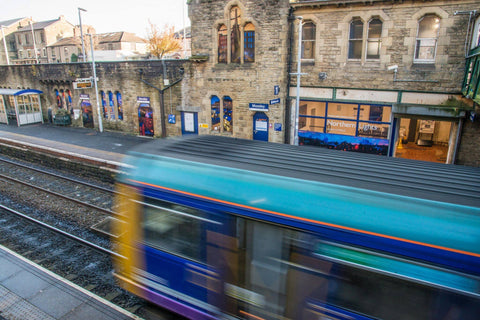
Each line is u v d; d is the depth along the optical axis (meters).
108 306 5.81
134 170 5.20
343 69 14.82
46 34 57.06
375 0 13.41
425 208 3.34
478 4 12.09
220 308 4.41
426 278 3.12
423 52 13.45
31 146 17.25
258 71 16.59
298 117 15.25
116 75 22.12
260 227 3.96
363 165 4.84
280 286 3.89
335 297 3.55
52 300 5.95
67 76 25.25
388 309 3.30
